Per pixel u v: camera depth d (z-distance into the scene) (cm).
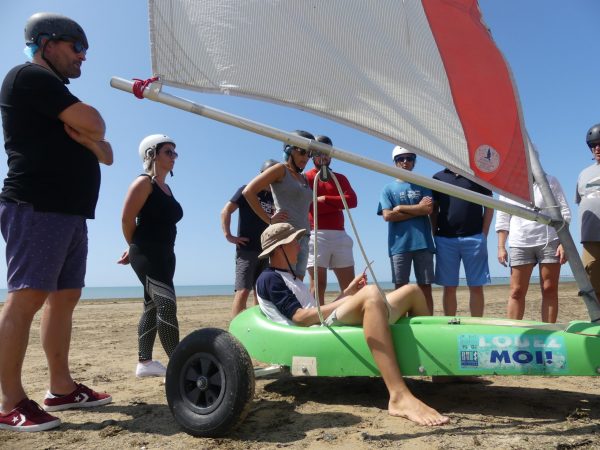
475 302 467
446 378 344
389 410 264
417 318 286
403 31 269
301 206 436
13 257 259
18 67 263
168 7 252
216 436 242
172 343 349
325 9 266
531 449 213
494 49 278
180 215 373
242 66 261
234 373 236
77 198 273
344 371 272
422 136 268
